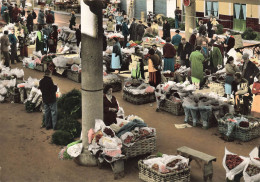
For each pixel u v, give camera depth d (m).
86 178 9.24
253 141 11.30
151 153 10.35
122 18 30.25
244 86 12.59
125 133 9.76
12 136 11.69
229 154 8.66
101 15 9.36
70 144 10.06
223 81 14.98
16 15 31.73
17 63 20.95
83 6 9.23
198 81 15.37
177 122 12.78
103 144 9.24
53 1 50.31
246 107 12.35
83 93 9.65
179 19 34.44
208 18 31.77
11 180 9.16
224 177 9.25
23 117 13.30
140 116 13.34
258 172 8.12
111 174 9.42
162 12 36.53
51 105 11.95
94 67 9.48
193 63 15.30
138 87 14.76
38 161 10.10
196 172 9.47
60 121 12.18
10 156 10.39
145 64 18.64
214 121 12.42
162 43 20.77
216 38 18.66
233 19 30.16
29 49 23.17
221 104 12.36
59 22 37.31
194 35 18.86
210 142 11.23
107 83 15.91
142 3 38.59
